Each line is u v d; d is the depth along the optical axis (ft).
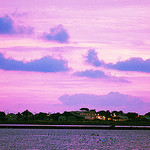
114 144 273.75
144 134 419.13
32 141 290.35
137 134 416.67
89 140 307.78
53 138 327.26
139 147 256.73
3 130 444.96
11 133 390.21
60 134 389.80
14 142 279.08
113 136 372.58
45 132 422.00
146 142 300.61
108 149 240.12
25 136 349.20
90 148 243.40
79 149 236.84
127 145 268.62
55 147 246.47
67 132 429.79
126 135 394.11
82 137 345.51
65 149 235.61
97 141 295.07
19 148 238.07
